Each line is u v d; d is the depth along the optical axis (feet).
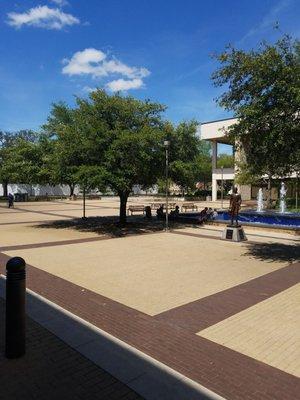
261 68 30.07
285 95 29.50
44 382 12.85
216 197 159.22
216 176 157.99
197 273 29.27
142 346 16.08
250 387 12.93
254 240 46.50
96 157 51.01
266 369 14.21
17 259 14.67
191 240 46.03
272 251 38.88
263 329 18.13
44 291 23.91
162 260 34.04
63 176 52.80
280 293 24.09
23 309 14.64
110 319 19.25
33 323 18.01
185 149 60.54
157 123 57.67
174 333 17.56
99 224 62.49
